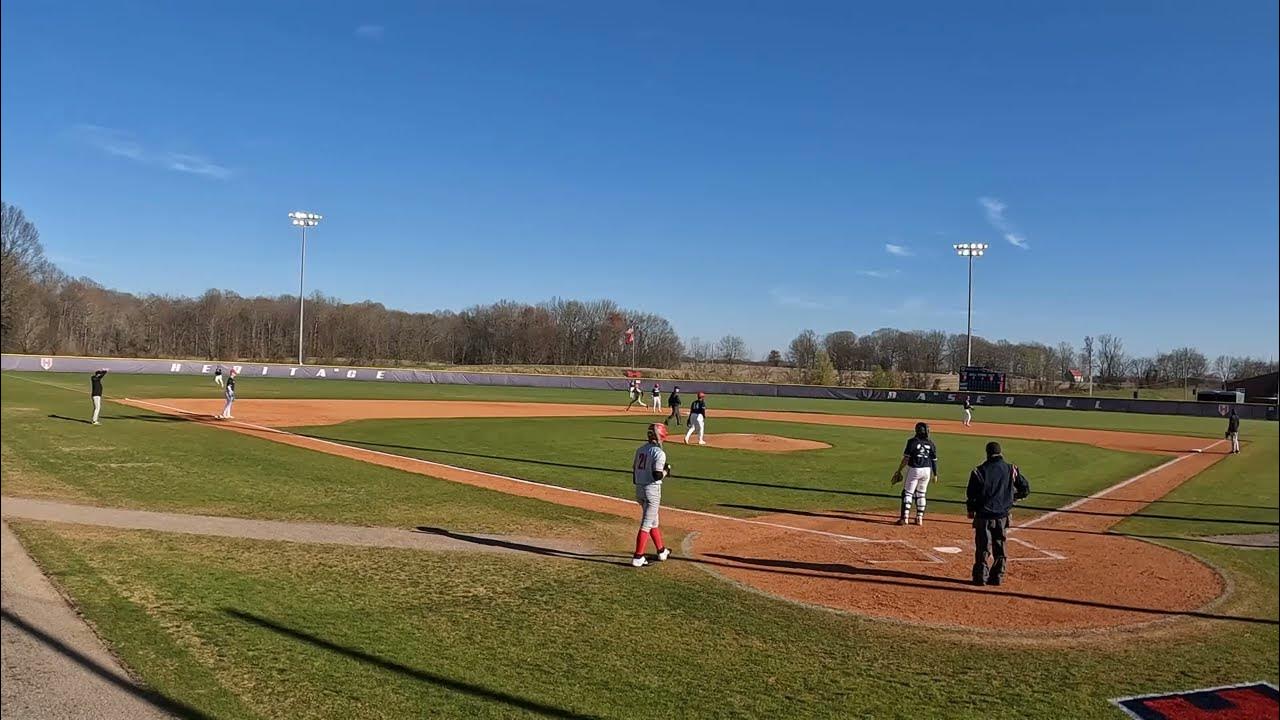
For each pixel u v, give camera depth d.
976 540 11.81
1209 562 13.51
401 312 140.25
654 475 12.04
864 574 12.16
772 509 17.44
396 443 27.59
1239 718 7.20
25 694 6.68
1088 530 16.28
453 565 11.46
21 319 97.44
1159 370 133.62
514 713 6.67
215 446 24.23
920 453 16.20
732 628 9.20
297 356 126.88
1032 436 41.50
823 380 98.00
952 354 145.50
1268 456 34.03
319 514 14.76
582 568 11.65
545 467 22.72
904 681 7.82
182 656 7.63
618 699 7.07
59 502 14.84
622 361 137.25
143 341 119.88
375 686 7.12
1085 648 9.03
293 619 8.85
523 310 138.12
